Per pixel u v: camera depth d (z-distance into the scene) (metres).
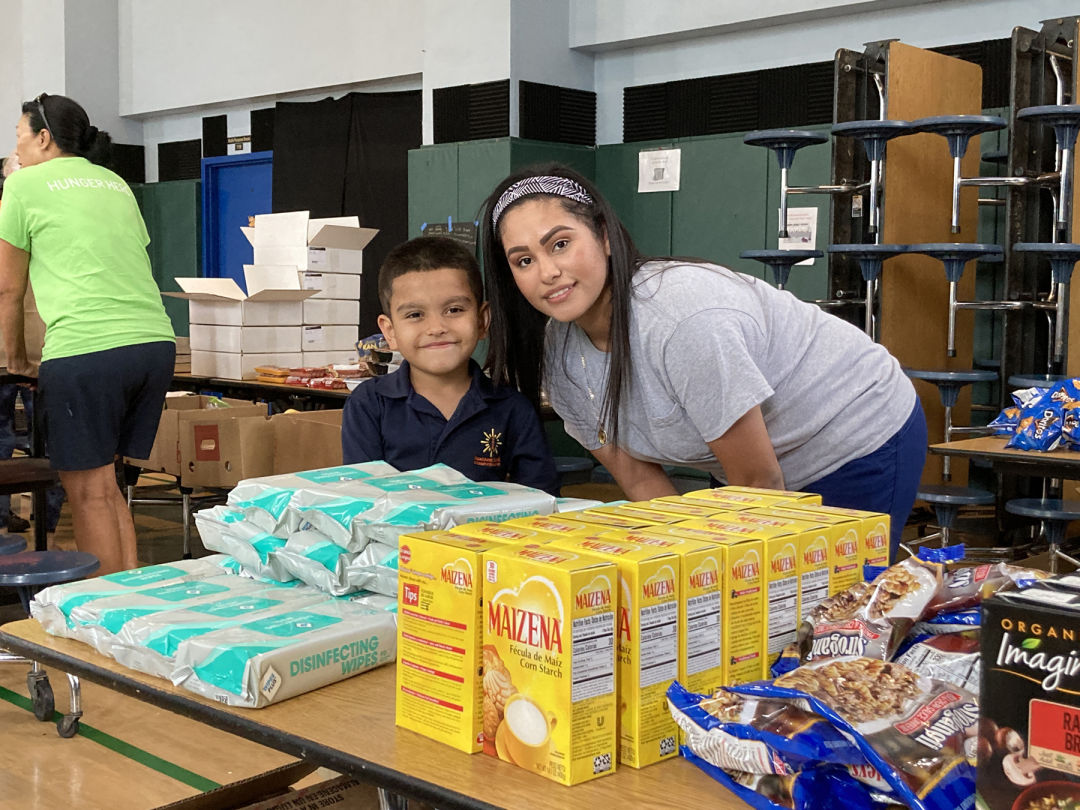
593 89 8.07
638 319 1.60
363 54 8.88
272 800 1.50
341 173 9.00
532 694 1.05
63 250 3.79
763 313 1.69
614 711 1.06
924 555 1.25
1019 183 5.05
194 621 1.36
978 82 6.06
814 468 1.81
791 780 0.98
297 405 6.07
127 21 10.90
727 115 7.26
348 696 1.28
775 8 6.85
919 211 5.64
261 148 9.94
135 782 2.75
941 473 5.86
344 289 6.81
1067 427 3.54
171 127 11.02
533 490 1.58
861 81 5.46
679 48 7.61
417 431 2.15
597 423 1.82
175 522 6.25
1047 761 0.84
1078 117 4.72
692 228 7.46
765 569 1.17
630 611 1.06
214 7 10.03
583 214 1.57
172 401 5.79
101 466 3.90
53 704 3.22
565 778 1.03
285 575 1.55
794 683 1.04
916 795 0.93
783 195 5.50
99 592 1.50
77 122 4.02
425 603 1.15
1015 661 0.86
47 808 2.59
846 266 5.58
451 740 1.13
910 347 5.69
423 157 8.02
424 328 2.08
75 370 3.77
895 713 1.01
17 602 4.47
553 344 1.81
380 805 1.39
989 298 6.31
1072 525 5.38
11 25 11.58
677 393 1.62
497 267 1.75
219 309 6.45
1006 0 6.20
